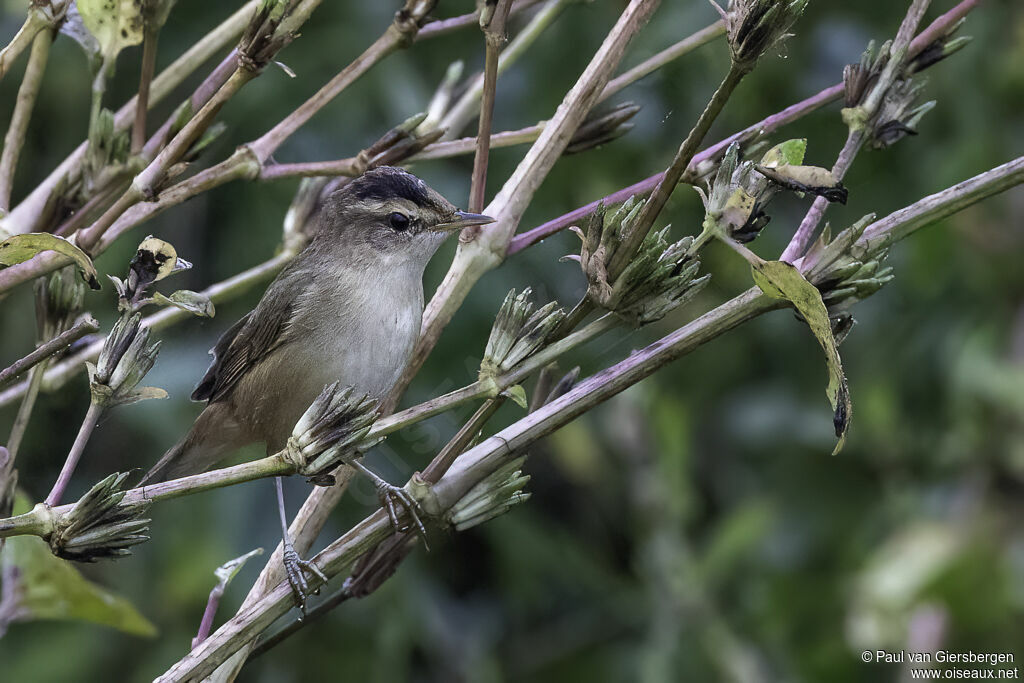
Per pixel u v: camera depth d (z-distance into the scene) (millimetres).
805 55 10422
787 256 4859
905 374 10984
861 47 10453
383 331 6922
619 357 7898
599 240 4418
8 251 4312
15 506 5879
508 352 4453
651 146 10141
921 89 5121
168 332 10023
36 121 10594
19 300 10445
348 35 10695
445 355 9961
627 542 11891
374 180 7059
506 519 11156
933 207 4648
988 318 10625
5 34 10695
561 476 11969
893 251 10766
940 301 10805
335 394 4223
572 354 7836
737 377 11484
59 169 5539
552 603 11477
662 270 4375
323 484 4445
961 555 10148
